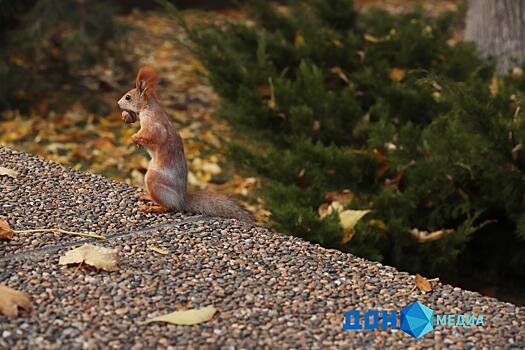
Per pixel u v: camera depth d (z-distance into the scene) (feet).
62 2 52.70
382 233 30.71
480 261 34.24
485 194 31.81
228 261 20.62
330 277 20.07
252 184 43.98
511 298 33.17
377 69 38.93
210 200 23.84
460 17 50.24
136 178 43.75
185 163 23.81
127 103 23.48
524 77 36.86
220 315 18.06
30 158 27.55
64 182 25.58
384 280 20.08
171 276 19.67
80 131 50.44
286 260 20.84
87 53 55.06
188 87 60.44
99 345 16.74
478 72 39.55
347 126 36.09
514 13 45.96
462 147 30.89
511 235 33.24
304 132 35.58
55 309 17.95
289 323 17.92
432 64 39.93
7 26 53.06
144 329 17.39
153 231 22.26
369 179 33.09
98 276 19.47
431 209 32.09
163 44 71.56
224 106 41.57
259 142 37.96
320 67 41.29
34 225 22.29
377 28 45.27
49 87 54.49
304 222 28.14
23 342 16.70
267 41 42.16
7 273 19.44
